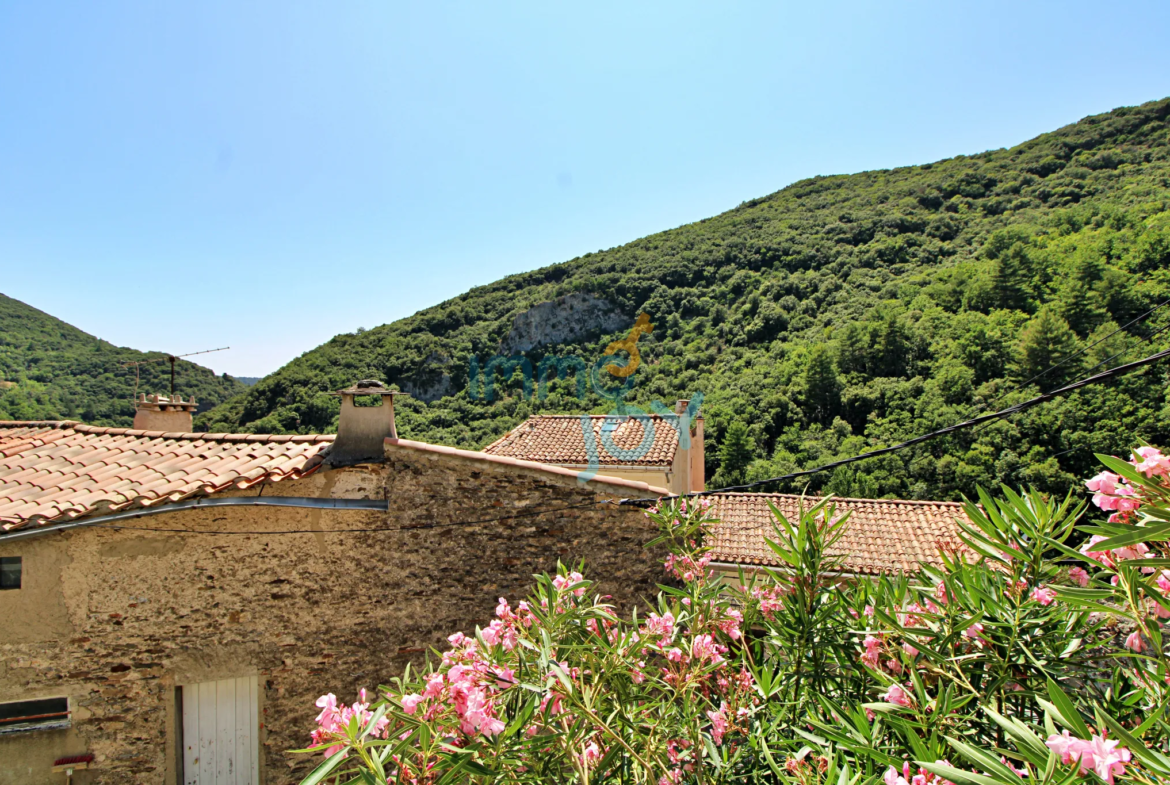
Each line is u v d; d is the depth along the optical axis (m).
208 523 5.51
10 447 6.86
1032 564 2.86
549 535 6.30
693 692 3.49
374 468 5.95
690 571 4.98
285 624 5.63
